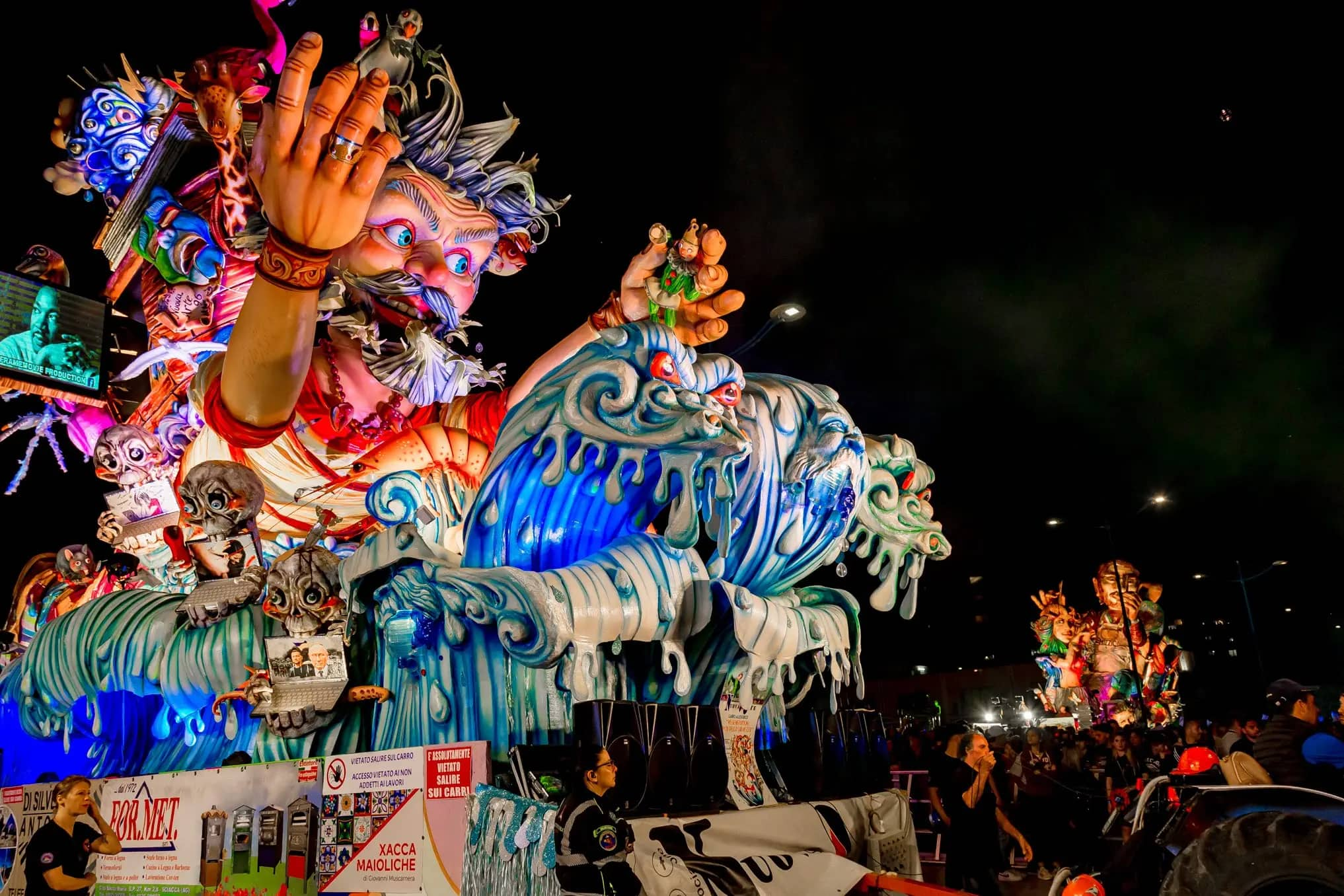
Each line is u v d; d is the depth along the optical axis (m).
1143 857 4.02
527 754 3.81
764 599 4.66
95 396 6.21
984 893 6.16
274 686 4.64
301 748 4.90
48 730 6.05
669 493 4.40
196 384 5.75
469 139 7.12
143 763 5.75
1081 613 24.19
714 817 3.99
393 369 6.20
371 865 3.92
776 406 5.05
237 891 4.33
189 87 6.26
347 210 5.02
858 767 5.34
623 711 3.89
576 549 4.61
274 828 4.27
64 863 4.51
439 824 3.76
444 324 6.71
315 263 5.10
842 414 5.24
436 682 4.40
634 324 4.43
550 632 3.88
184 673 5.25
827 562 5.41
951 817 6.38
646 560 4.37
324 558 4.77
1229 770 4.66
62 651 5.71
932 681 28.78
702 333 6.18
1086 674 22.91
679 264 6.26
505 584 4.03
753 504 4.88
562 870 3.28
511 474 4.54
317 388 6.30
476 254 7.12
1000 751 7.98
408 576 4.42
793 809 4.55
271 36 6.46
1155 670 22.06
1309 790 3.70
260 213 6.62
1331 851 3.34
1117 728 12.91
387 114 6.67
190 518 5.17
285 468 6.11
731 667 4.64
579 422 4.32
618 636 4.16
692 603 4.46
